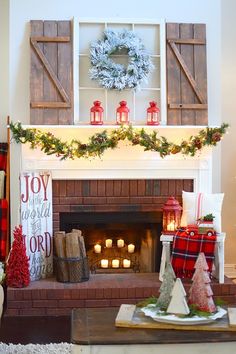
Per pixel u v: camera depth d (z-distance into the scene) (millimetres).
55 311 4324
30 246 4531
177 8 4809
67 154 4520
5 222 5113
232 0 5531
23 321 4156
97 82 4734
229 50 5543
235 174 5566
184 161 4762
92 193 4770
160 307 2893
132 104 4773
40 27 4664
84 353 2541
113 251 5125
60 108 4633
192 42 4785
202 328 2689
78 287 4363
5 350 3486
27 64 4684
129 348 2553
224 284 4449
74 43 4684
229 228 5574
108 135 4527
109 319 2879
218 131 4609
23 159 4605
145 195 4812
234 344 2588
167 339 2570
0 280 3826
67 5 4711
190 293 2908
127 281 4543
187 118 4754
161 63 4762
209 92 4824
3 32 5367
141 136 4508
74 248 4488
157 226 4895
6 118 5398
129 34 4715
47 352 3463
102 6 4738
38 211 4594
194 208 4582
